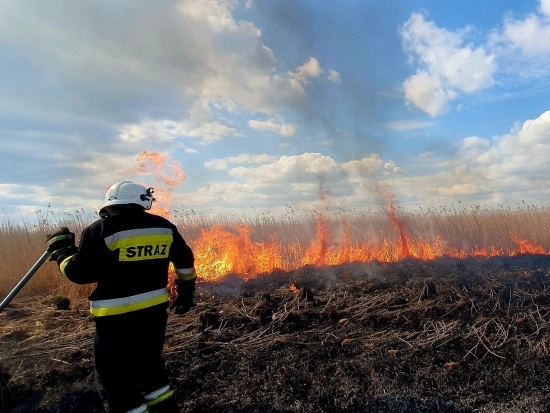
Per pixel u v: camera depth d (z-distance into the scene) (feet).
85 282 9.02
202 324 15.23
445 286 18.44
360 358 12.62
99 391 8.98
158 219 9.84
